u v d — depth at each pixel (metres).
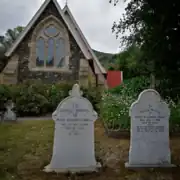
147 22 5.90
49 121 11.44
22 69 17.44
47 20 17.73
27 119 12.72
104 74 18.55
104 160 5.89
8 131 9.02
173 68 6.52
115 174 5.07
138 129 5.52
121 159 5.97
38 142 7.46
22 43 17.53
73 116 5.30
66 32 17.86
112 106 9.51
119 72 22.30
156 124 5.54
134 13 6.17
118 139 8.07
